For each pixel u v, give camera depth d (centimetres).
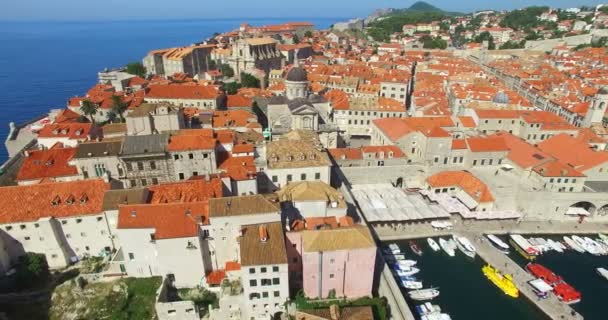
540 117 14400
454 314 8262
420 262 9675
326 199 8456
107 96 16362
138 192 8162
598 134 14525
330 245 7412
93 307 7419
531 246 10062
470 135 13938
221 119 12825
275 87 18762
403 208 11012
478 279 9175
